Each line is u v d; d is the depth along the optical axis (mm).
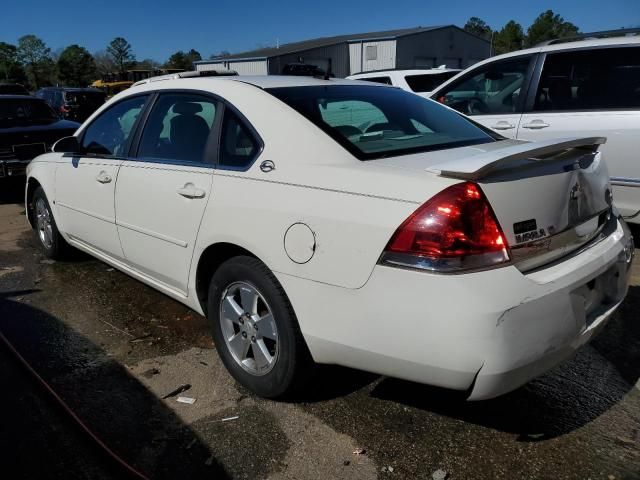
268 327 2684
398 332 2152
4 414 2746
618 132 4609
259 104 2852
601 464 2340
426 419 2668
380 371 2307
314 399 2836
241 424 2652
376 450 2459
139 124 3572
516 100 5293
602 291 2486
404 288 2107
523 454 2410
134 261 3605
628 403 2758
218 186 2820
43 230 5027
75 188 4148
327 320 2361
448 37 37531
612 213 2801
